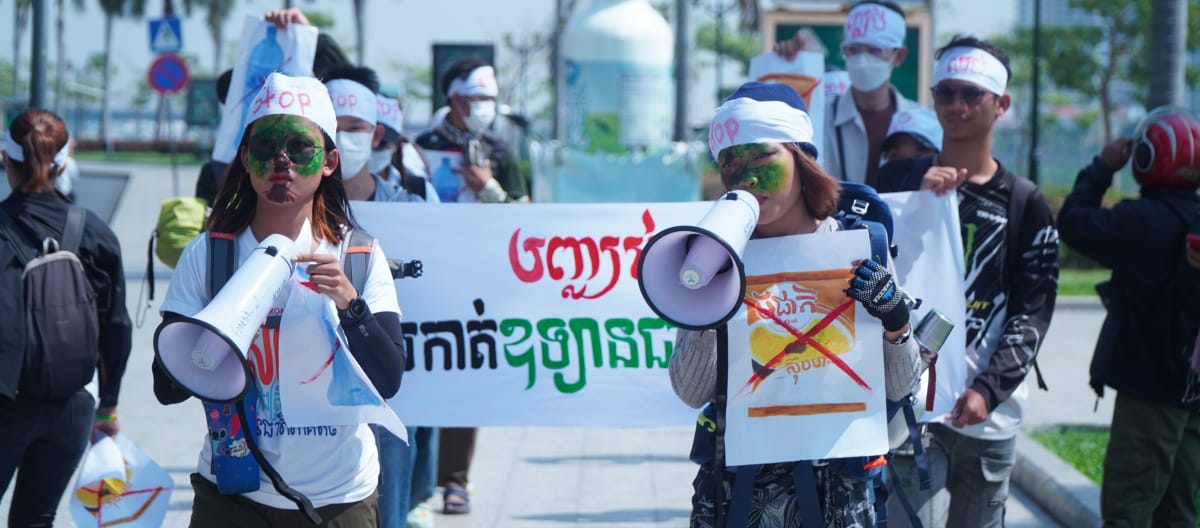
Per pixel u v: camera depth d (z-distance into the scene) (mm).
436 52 13969
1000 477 5281
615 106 16391
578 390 5863
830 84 7629
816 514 3797
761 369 3799
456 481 7711
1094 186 5895
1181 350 5566
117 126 108375
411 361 5875
